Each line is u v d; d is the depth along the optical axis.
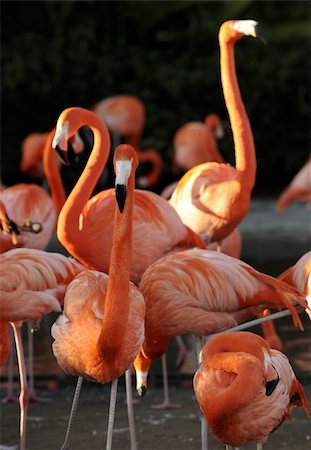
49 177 12.68
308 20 30.92
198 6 29.89
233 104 10.88
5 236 10.73
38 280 8.57
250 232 20.59
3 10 28.77
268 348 7.07
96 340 7.64
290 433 9.23
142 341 7.89
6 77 27.72
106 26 29.23
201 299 8.43
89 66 28.62
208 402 7.05
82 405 10.30
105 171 24.77
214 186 10.96
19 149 28.55
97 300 7.88
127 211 7.55
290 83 29.72
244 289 8.48
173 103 29.23
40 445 8.91
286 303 8.38
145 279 8.60
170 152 28.89
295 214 23.20
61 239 9.46
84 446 8.88
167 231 9.77
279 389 7.15
